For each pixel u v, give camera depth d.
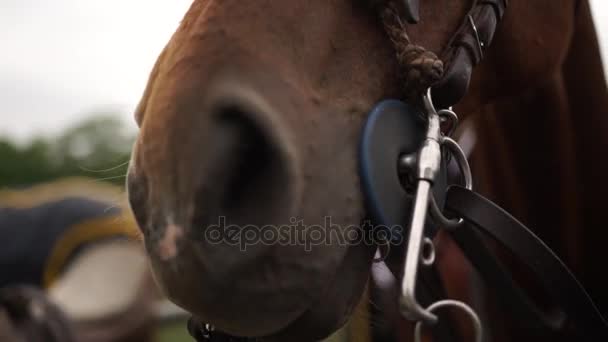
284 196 0.92
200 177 0.89
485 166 1.79
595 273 1.72
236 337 1.10
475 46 1.17
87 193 2.44
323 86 1.02
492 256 1.29
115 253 2.36
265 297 0.92
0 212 2.34
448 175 1.21
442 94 1.13
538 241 1.16
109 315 2.35
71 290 2.34
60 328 2.13
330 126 1.00
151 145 0.92
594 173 1.71
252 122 0.92
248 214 0.92
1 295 2.13
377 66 1.08
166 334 5.16
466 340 1.82
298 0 1.02
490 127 1.75
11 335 2.06
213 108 0.91
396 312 1.69
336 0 1.06
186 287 0.90
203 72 0.93
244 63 0.95
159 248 0.90
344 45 1.06
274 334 1.01
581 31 1.67
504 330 1.71
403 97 1.10
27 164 15.94
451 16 1.19
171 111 0.91
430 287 1.36
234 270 0.90
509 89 1.50
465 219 1.14
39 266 2.30
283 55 0.99
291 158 0.93
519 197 1.76
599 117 1.70
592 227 1.72
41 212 2.35
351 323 1.25
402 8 1.06
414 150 1.07
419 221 0.99
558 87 1.67
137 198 0.95
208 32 0.96
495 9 1.22
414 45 1.07
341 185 0.98
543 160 1.71
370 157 1.00
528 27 1.45
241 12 0.98
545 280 1.18
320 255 0.95
